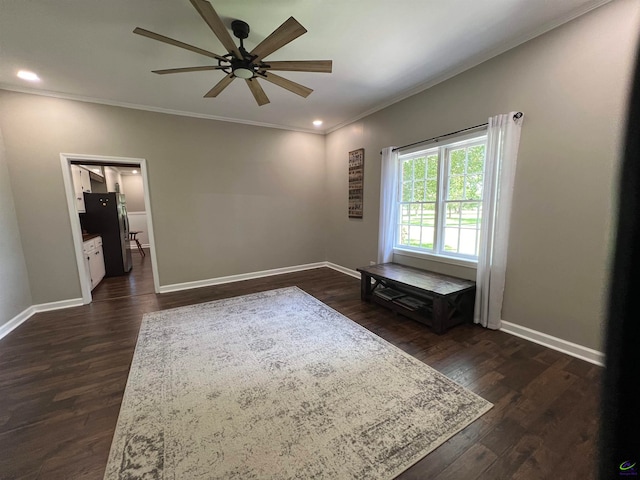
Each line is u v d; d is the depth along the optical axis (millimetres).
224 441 1461
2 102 3043
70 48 2357
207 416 1636
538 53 2266
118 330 2797
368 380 1946
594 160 2047
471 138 2836
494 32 2273
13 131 3107
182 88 3199
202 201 4270
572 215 2180
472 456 1360
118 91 3252
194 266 4293
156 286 4023
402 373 2020
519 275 2527
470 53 2580
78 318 3121
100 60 2562
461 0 1896
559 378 1938
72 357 2312
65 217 3424
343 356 2262
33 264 3295
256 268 4828
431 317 2805
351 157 4582
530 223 2418
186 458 1364
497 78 2549
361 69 2855
